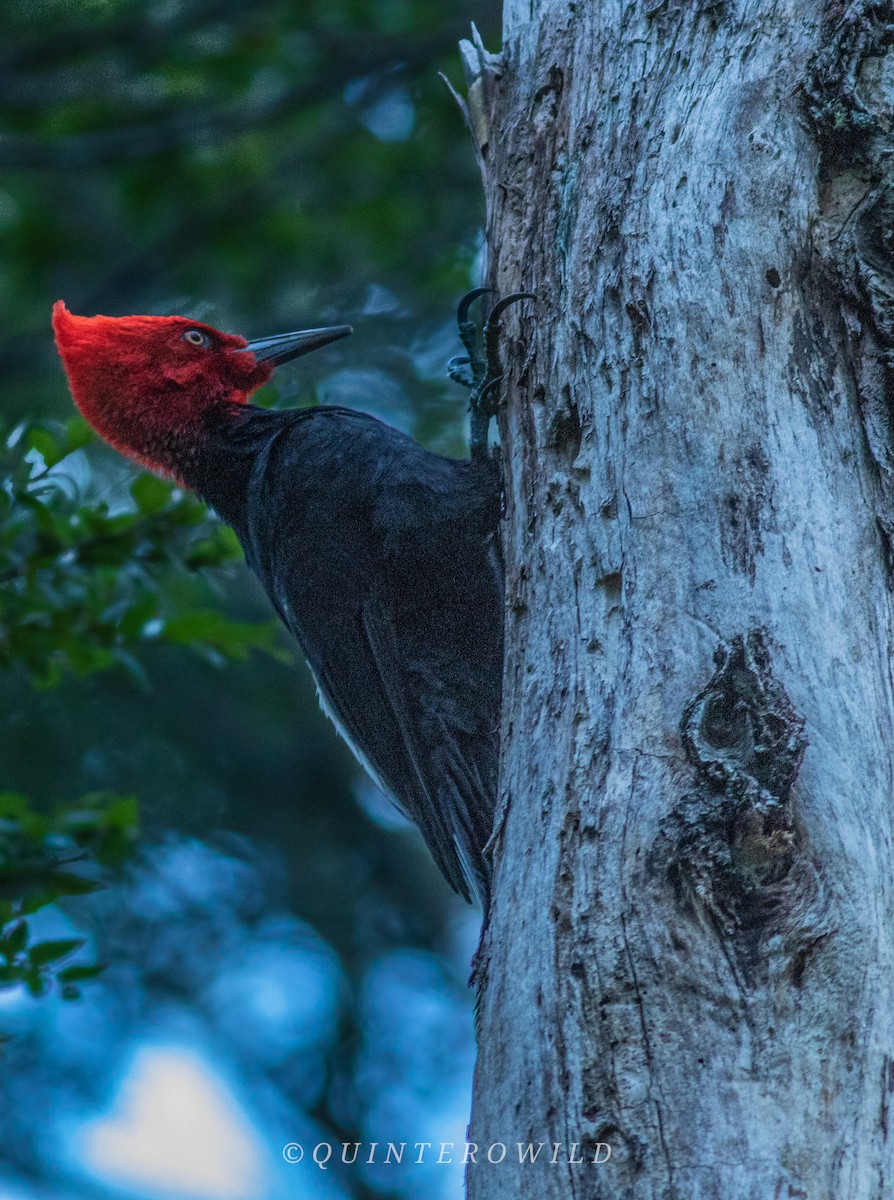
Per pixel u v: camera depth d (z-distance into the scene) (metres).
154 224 19.23
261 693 20.67
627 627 5.86
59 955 9.14
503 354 7.32
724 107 6.65
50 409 18.31
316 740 21.84
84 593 10.28
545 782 5.73
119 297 19.16
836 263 6.32
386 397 19.05
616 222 6.68
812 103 6.51
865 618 5.73
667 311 6.30
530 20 7.96
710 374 6.14
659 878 5.18
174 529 10.38
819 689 5.50
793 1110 4.79
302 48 17.30
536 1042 5.14
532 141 7.57
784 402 6.08
